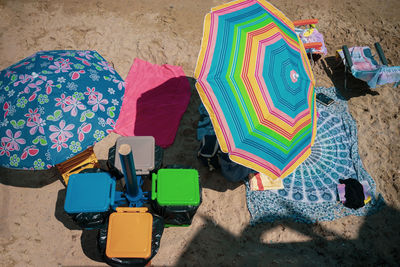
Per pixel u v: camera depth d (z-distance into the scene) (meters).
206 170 5.54
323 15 7.96
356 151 5.89
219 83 4.05
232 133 3.99
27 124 4.00
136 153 4.47
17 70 4.37
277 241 4.97
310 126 4.52
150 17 7.40
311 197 5.35
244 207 5.23
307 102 4.53
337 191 5.42
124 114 5.91
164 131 5.80
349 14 8.05
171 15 7.50
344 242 5.03
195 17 7.54
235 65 4.12
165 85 6.37
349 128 6.18
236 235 4.98
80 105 4.20
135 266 3.91
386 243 5.05
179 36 7.16
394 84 6.88
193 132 5.93
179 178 4.28
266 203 5.25
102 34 7.02
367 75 6.29
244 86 4.07
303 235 5.04
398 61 7.30
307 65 4.97
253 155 4.01
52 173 5.36
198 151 5.32
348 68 6.48
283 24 4.86
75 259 4.66
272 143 4.11
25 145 3.96
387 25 7.91
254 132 4.05
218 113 4.00
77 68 4.47
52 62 4.45
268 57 4.27
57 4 7.46
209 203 5.23
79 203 4.02
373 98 6.66
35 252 4.68
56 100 4.12
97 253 4.71
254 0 4.80
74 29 7.07
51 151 3.97
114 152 4.64
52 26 7.09
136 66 6.55
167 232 4.93
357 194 5.30
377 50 6.66
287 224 5.11
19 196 5.11
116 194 4.52
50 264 4.60
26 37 6.89
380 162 5.86
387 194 5.54
